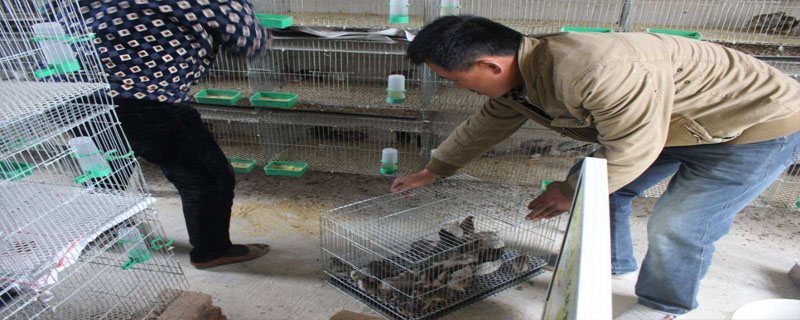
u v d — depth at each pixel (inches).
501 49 53.1
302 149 141.6
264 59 125.7
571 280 24.6
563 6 120.2
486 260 87.1
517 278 90.3
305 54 137.5
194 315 70.5
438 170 81.5
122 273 81.2
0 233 54.5
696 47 56.0
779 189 120.2
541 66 53.9
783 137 58.7
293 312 82.6
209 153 80.4
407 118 122.5
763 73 55.7
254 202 117.9
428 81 116.3
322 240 100.9
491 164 131.8
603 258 22.6
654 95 50.8
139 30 66.2
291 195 121.4
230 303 84.0
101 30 64.8
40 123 58.5
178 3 66.6
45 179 71.2
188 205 84.4
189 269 92.6
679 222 67.7
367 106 117.4
